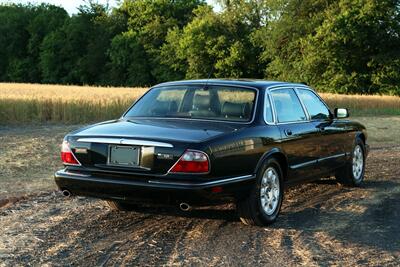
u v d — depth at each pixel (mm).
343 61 55875
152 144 5617
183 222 6512
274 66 62375
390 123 23594
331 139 7926
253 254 5340
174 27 76500
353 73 55812
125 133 5867
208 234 6020
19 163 10383
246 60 67812
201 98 6656
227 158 5738
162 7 82688
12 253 5215
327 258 5273
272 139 6406
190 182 5512
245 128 6133
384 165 11453
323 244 5738
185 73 75938
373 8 53875
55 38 88750
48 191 8031
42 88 45062
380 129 20672
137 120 6516
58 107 20094
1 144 12906
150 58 79750
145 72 80250
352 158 8773
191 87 6852
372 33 54812
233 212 7039
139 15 84438
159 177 5598
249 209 6168
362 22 54406
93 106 21359
